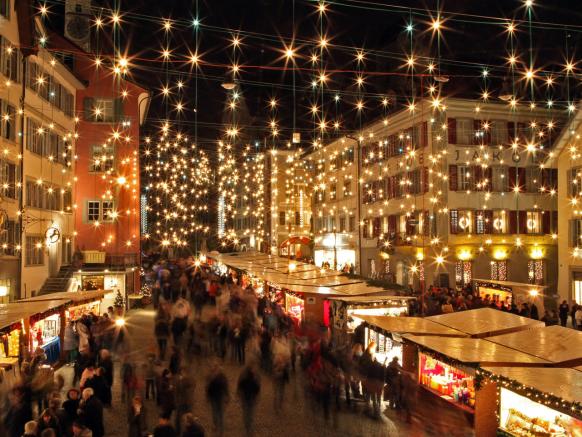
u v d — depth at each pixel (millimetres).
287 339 19141
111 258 35938
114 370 18641
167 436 10539
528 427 11523
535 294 26953
